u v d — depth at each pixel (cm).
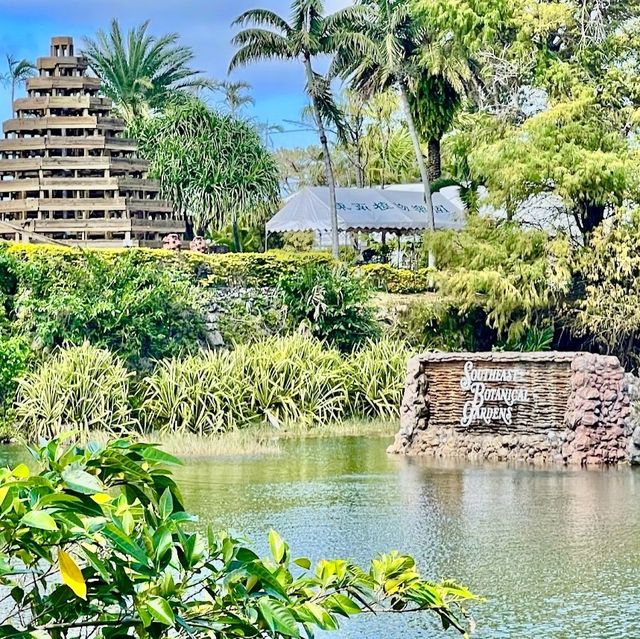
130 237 3734
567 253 3447
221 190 4928
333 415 2936
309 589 509
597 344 3597
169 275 3269
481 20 3875
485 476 2014
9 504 429
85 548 468
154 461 509
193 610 480
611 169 3409
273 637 475
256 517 1566
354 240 5869
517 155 3488
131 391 2867
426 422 2359
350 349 3403
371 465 2181
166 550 471
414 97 4772
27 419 2719
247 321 3378
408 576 525
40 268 3167
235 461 2248
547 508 1644
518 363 2275
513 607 1070
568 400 2222
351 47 4144
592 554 1313
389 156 6944
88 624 464
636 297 3406
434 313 3562
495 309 3459
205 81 6347
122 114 6150
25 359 2869
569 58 3812
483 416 2302
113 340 3127
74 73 3925
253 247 5609
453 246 3600
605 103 3684
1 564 427
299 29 4169
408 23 4362
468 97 4538
